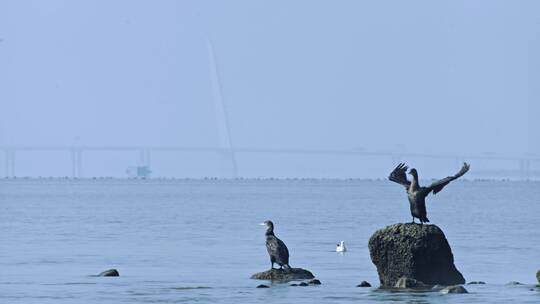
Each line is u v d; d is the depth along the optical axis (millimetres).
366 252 72625
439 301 44312
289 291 48125
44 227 106438
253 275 52656
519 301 44469
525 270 59406
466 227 105938
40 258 68000
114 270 56906
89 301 46406
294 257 68375
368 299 45094
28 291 49781
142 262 65000
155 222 116875
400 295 45688
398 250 46688
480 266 61719
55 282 53406
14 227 106188
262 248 76500
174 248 76500
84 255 70250
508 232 96625
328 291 47906
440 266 46875
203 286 51188
